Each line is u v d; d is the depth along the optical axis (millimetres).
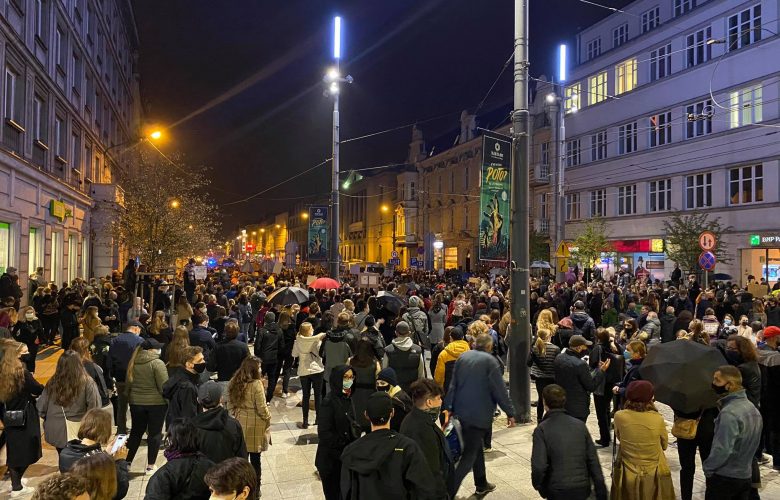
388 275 33250
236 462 3305
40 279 17469
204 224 28609
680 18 31547
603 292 19047
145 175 26359
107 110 33594
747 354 6457
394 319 12055
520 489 6477
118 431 7820
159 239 25625
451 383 6301
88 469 3305
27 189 17844
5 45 15508
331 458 5312
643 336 9023
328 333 8609
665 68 32688
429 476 3801
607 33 37719
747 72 27625
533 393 11477
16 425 6215
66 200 23219
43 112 19891
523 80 9578
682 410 5531
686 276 26609
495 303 16125
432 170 61156
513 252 9469
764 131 26703
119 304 17594
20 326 11258
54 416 6035
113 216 27797
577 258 31953
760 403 7254
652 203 33500
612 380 7883
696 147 30250
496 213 9531
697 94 30391
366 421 5711
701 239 17125
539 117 42469
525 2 9609
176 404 6035
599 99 37625
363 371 5938
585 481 4449
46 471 7082
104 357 8773
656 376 5695
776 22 26375
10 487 6547
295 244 40344
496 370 6180
